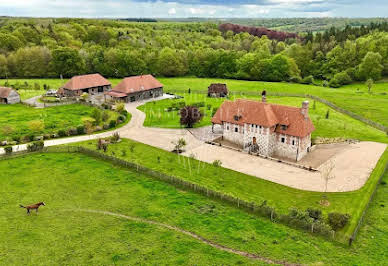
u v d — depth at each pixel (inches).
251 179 2320.4
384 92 5280.5
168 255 1489.9
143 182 2236.7
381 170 2476.6
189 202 1984.5
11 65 6250.0
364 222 1796.3
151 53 7022.6
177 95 5236.2
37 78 6304.1
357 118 3882.9
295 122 2726.4
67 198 2000.5
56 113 3919.8
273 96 5206.7
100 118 3494.1
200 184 2220.7
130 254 1493.6
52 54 6328.7
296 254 1515.7
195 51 7534.5
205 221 1780.3
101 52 6747.1
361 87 5876.0
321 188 2194.9
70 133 3198.8
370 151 2878.9
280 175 2397.9
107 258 1464.1
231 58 6988.2
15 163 2477.9
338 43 7603.4
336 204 1983.3
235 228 1718.8
